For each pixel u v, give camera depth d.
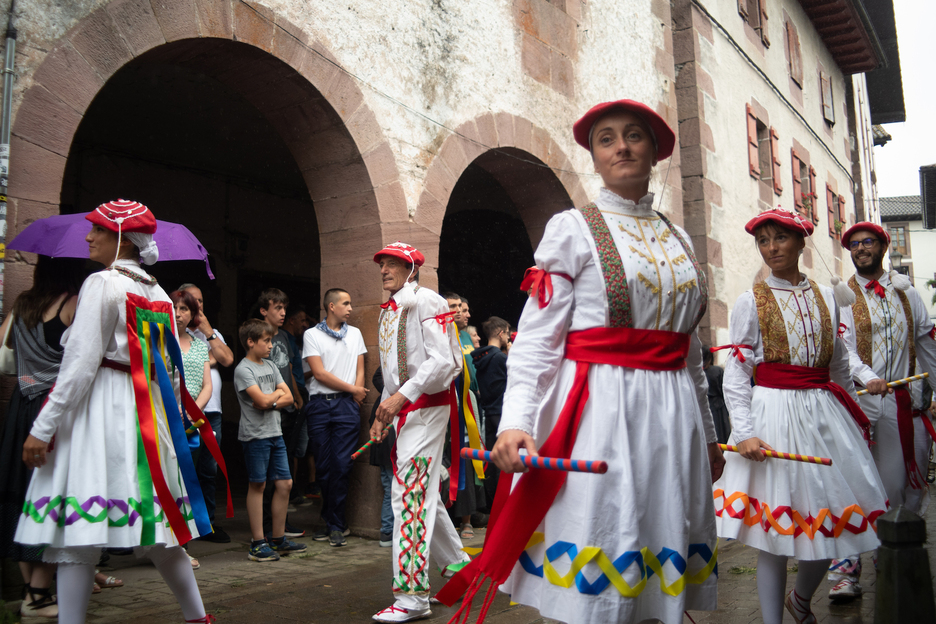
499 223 12.13
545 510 1.98
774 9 14.84
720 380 7.09
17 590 3.79
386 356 4.09
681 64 11.17
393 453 3.89
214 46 5.08
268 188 11.63
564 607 1.90
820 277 15.96
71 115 4.19
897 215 44.50
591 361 2.05
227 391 10.79
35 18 4.07
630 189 2.20
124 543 2.64
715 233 11.15
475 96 7.07
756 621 3.51
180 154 10.25
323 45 5.66
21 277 3.92
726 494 3.21
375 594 4.15
